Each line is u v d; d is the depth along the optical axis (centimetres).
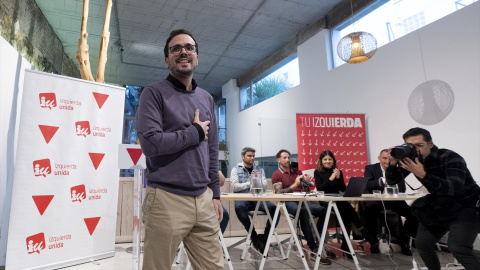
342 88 487
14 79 317
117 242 353
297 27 582
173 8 516
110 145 285
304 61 576
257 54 695
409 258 279
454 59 331
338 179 323
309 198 227
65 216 252
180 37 113
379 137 422
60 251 246
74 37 596
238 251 319
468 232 165
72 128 262
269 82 717
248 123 762
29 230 232
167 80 113
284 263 267
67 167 256
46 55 534
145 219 101
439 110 344
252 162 352
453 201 172
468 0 328
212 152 122
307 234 288
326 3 508
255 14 537
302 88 580
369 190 339
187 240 109
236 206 320
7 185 298
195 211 102
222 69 777
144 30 584
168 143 96
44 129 246
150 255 98
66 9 503
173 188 100
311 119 443
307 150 436
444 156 181
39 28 495
